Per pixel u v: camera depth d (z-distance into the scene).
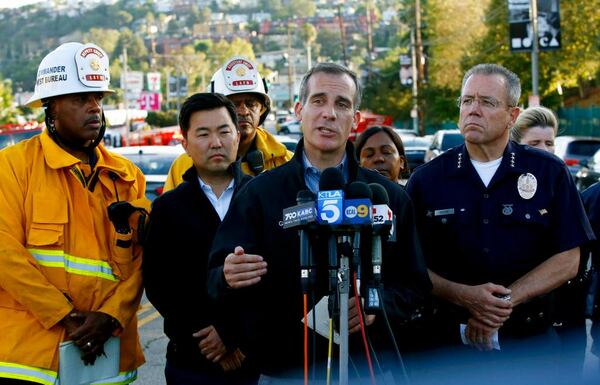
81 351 5.16
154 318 11.12
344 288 4.02
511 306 5.17
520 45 31.70
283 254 4.61
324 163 4.73
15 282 5.04
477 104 5.34
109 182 5.52
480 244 5.36
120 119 56.94
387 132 6.82
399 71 72.56
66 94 5.37
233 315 5.30
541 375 5.39
